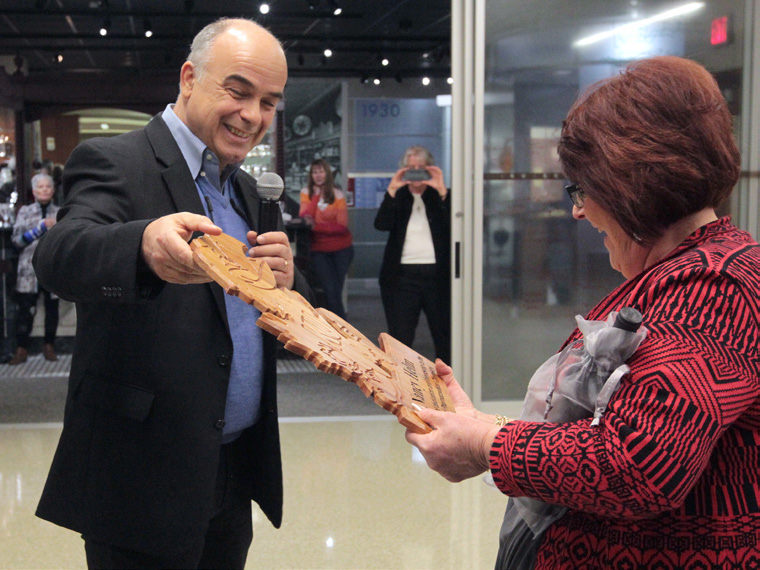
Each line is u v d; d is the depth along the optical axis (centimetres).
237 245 119
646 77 96
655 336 87
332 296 673
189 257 109
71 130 855
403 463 393
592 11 445
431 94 800
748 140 446
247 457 182
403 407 96
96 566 162
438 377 126
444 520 318
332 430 458
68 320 711
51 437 440
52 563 275
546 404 100
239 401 169
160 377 152
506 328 457
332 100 791
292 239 665
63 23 737
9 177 801
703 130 92
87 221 139
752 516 90
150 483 152
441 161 806
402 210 505
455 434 95
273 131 780
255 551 287
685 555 91
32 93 838
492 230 453
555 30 445
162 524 152
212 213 167
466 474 97
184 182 160
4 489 353
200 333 155
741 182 449
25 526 309
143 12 707
